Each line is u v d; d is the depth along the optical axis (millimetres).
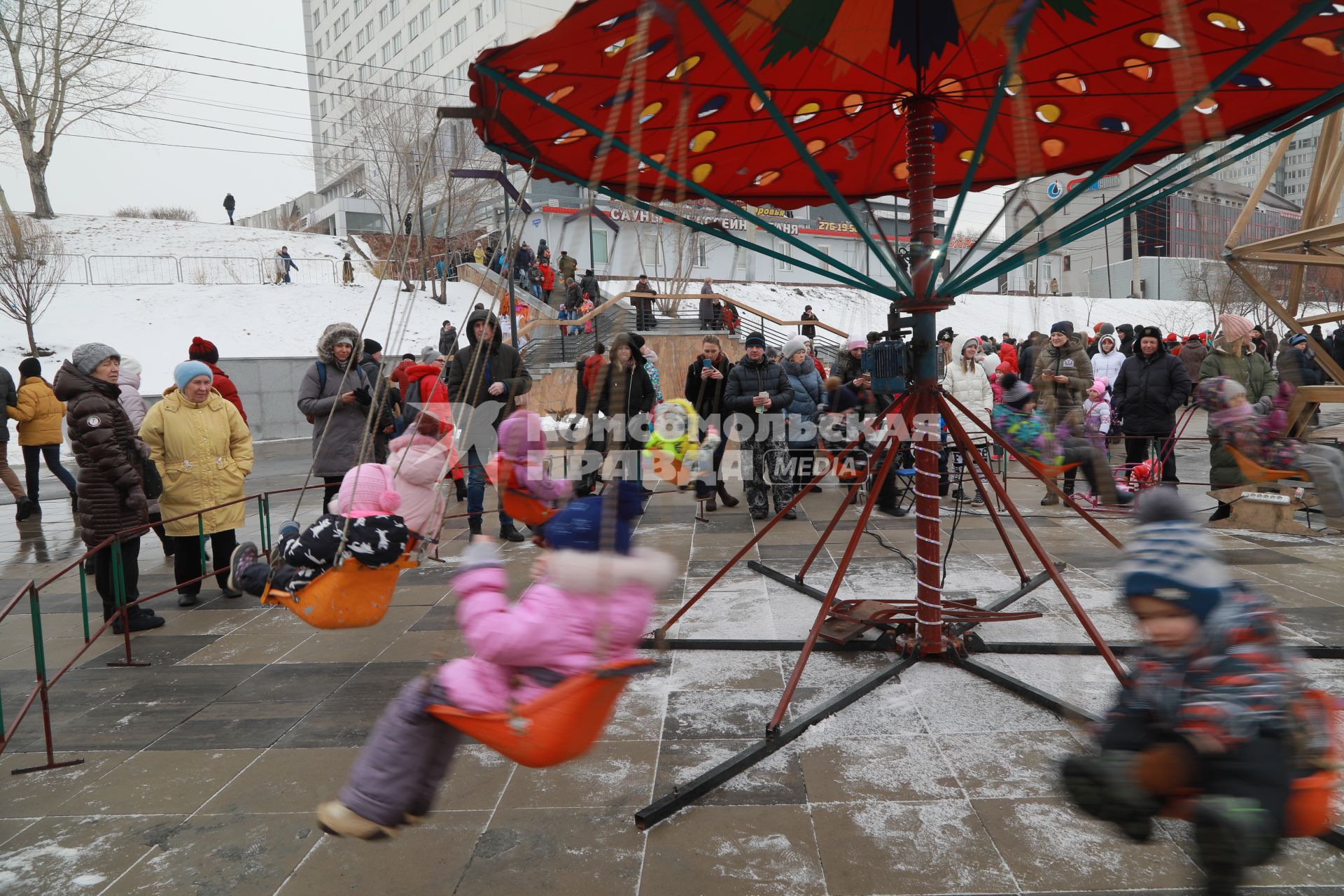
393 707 2236
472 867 2467
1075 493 8164
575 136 3457
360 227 43438
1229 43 3051
